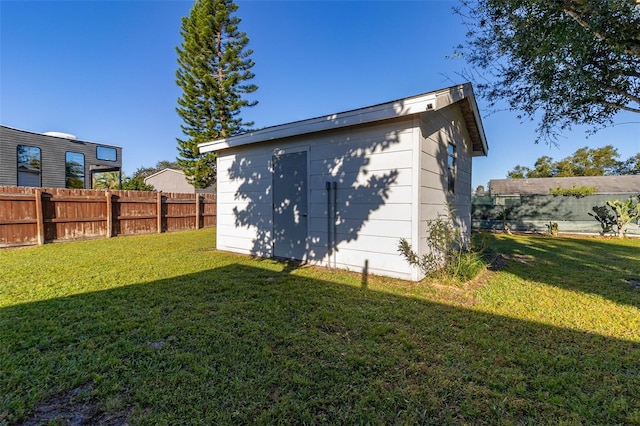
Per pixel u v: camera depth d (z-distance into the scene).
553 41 3.79
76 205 8.55
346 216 5.07
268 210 6.28
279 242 6.09
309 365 2.07
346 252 5.07
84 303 3.28
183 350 2.26
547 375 1.97
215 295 3.63
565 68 4.22
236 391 1.77
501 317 2.99
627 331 2.67
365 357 2.18
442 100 4.23
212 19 15.09
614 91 4.25
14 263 5.41
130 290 3.79
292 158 5.84
